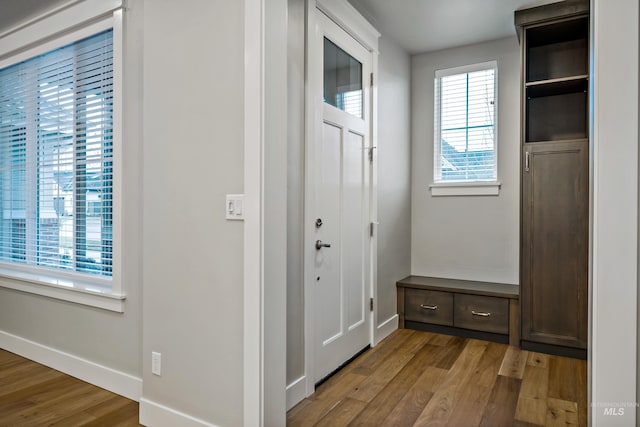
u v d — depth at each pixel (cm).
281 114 177
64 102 269
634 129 119
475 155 364
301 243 227
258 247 164
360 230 296
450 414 209
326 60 252
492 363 276
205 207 181
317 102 238
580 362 277
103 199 251
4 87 311
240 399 170
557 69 319
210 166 179
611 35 121
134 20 221
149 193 200
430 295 345
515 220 348
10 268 308
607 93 122
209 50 179
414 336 334
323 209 249
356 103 289
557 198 288
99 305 235
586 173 279
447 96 375
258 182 164
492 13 301
